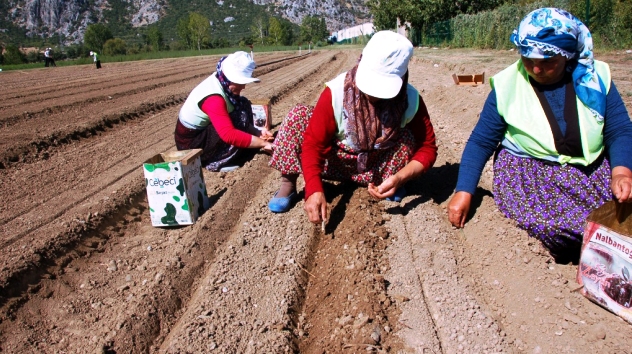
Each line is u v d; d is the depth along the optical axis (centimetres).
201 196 410
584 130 276
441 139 580
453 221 331
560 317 253
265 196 444
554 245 290
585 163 283
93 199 451
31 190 489
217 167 511
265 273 323
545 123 285
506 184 309
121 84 1488
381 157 365
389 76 303
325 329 273
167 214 387
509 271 295
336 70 1842
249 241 364
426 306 276
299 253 343
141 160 585
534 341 245
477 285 295
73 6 18262
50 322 292
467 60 1471
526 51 261
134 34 17675
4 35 17238
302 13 19962
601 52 1276
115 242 388
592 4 1395
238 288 308
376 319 265
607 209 254
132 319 282
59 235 368
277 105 964
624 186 244
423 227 352
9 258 334
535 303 267
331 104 328
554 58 258
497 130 311
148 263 343
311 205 318
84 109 966
